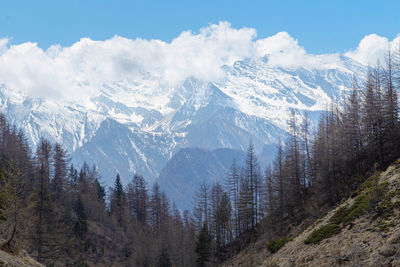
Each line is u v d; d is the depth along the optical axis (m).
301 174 65.56
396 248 20.25
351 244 24.70
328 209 48.41
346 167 54.09
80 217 71.62
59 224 60.22
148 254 67.00
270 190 67.25
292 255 32.12
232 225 71.00
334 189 51.62
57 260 54.88
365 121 51.09
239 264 52.22
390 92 50.19
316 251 28.42
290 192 60.75
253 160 67.56
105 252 70.69
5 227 28.59
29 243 43.88
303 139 70.00
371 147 48.91
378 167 45.62
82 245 66.81
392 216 24.33
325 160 55.66
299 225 51.22
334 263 24.19
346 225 28.78
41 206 46.31
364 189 33.56
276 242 44.16
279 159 69.69
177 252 70.62
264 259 43.34
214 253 69.56
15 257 24.86
